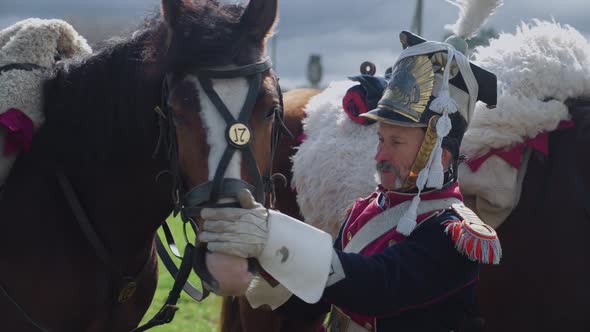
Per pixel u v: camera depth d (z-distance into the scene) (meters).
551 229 2.29
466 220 1.72
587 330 2.24
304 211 2.78
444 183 1.85
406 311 1.80
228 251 1.56
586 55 2.46
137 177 2.01
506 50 2.49
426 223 1.78
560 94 2.38
